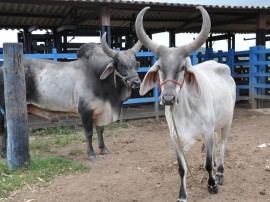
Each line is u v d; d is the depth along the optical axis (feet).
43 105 19.45
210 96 12.57
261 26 33.24
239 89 37.60
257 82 33.68
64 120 26.23
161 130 25.77
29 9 32.32
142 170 16.65
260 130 23.82
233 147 19.52
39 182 15.23
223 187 13.96
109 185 14.79
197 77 11.86
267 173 15.26
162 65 10.82
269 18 39.55
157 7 29.07
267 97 32.27
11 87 16.06
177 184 14.57
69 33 39.42
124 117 28.43
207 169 12.92
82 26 41.68
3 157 19.45
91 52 19.03
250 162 16.74
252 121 27.32
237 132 23.47
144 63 36.27
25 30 39.17
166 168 16.67
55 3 26.03
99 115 19.13
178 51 10.91
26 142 16.70
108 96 18.78
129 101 28.02
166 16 39.27
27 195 13.98
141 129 26.25
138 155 19.47
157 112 29.19
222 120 13.84
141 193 13.83
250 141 20.75
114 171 16.70
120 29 39.83
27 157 16.80
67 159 18.37
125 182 15.08
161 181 15.01
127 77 17.62
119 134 24.77
